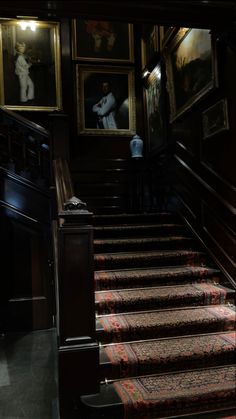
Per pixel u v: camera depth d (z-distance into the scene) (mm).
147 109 5934
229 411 2225
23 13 2555
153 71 5480
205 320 2785
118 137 6004
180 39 4293
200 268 3607
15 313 3928
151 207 5832
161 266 3664
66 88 5738
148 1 2430
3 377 2783
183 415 2158
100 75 5969
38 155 3994
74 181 5750
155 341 2666
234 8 2562
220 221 3463
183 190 4465
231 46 3027
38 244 4008
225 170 3369
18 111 5484
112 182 5875
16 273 3959
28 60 5543
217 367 2518
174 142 4793
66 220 2250
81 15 2586
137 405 2084
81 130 5828
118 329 2613
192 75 4023
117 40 6059
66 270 2217
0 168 3879
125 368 2354
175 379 2355
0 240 3922
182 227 4344
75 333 2232
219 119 3404
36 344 3494
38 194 3988
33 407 2342
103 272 3449
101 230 4059
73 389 2188
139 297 2982
